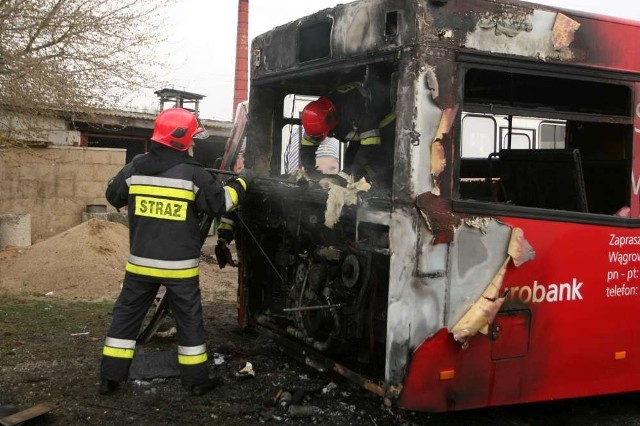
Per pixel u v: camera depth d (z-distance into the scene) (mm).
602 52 3797
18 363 4879
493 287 3510
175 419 3928
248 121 5387
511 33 3516
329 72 4211
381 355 4047
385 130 4293
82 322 6152
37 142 11836
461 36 3389
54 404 4090
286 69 4758
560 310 3770
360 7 3793
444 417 4207
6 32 9758
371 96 4371
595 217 3846
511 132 5316
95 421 3861
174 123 4258
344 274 3973
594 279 3871
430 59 3312
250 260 5512
